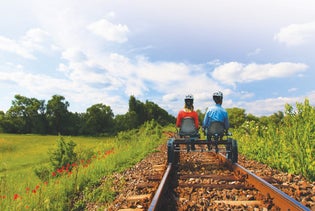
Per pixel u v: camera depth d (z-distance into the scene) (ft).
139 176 25.09
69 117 430.61
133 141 61.41
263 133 40.19
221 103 27.99
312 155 23.65
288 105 29.04
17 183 31.40
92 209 19.43
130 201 18.02
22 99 425.69
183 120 29.07
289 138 28.14
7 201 21.16
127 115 318.45
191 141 28.30
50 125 414.82
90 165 31.07
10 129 419.74
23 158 102.83
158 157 38.58
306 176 22.71
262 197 16.46
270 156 30.83
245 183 20.22
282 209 14.30
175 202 16.66
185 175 23.22
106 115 378.12
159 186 16.79
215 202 16.31
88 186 24.32
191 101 29.19
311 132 25.34
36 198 21.53
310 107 27.76
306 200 16.55
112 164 33.01
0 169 59.82
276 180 21.57
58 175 34.99
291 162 25.36
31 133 419.13
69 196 22.70
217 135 27.61
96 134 367.25
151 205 13.28
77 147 42.96
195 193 18.31
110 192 20.70
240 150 41.57
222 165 28.96
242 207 15.48
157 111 344.90
